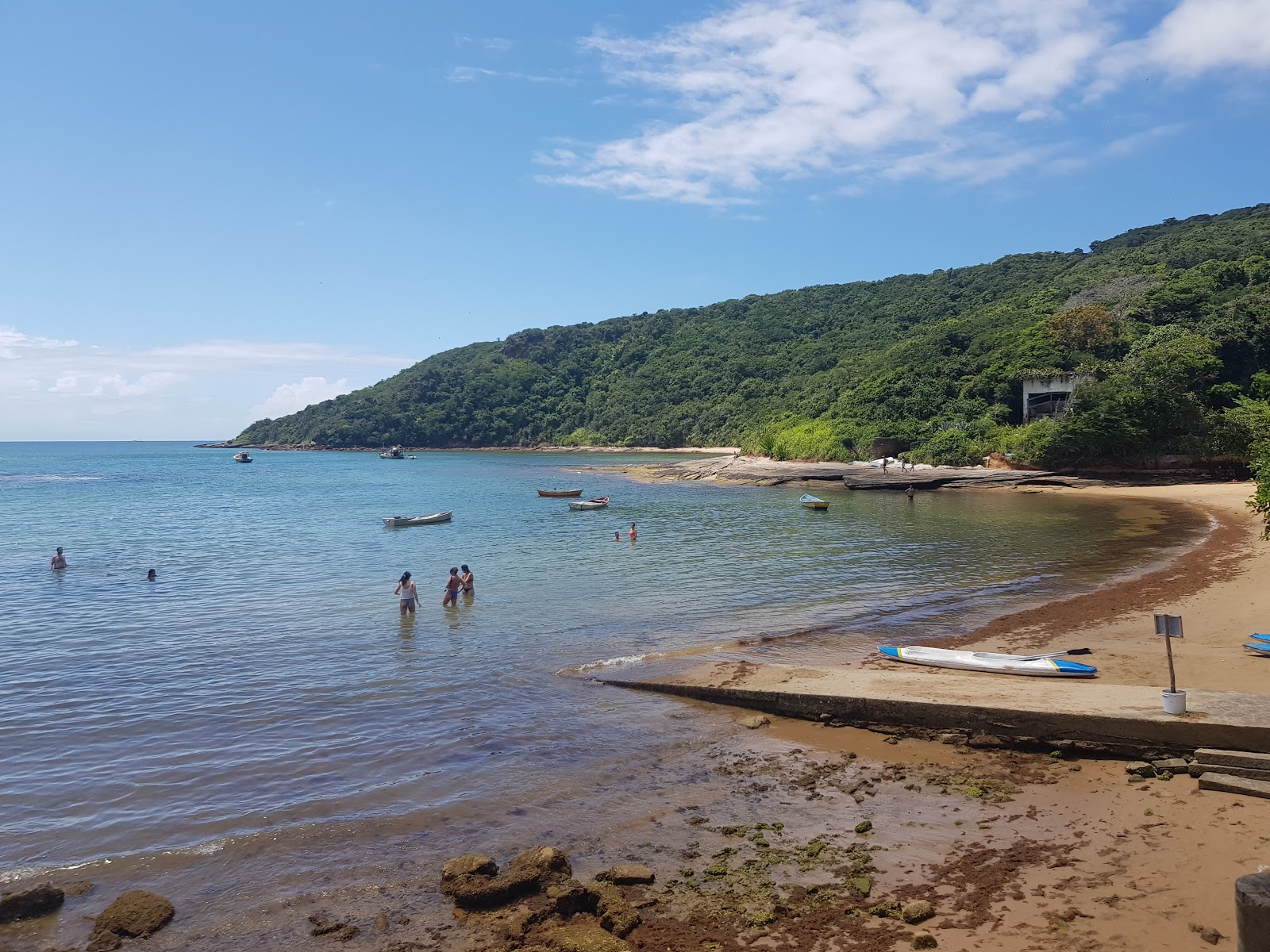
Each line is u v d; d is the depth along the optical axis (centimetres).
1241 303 7238
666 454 13888
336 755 1167
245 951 718
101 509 5478
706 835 912
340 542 3678
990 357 8381
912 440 7900
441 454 16812
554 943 705
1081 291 10012
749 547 3312
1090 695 1203
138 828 950
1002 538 3491
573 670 1582
